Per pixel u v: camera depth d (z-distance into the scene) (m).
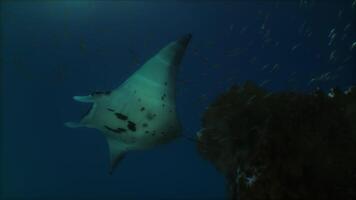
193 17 12.25
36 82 13.62
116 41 12.76
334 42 12.09
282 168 2.94
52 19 12.68
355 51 11.92
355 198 2.94
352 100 3.87
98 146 13.54
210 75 12.30
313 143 3.13
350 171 3.13
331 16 12.02
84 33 12.79
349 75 12.02
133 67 12.88
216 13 12.17
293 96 3.94
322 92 3.81
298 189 2.86
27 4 12.31
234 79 12.09
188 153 13.62
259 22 12.11
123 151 4.06
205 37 12.32
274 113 3.50
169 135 3.86
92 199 12.38
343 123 3.60
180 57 3.61
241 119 4.12
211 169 13.43
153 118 3.69
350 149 3.29
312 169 2.98
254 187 2.94
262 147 3.10
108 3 12.16
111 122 3.67
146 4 12.17
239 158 3.66
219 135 4.34
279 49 12.20
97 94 3.58
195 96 12.38
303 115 3.50
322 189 2.91
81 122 3.74
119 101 3.56
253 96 4.20
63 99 13.73
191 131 12.55
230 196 3.90
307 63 12.22
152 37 12.58
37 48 13.12
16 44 13.13
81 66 13.23
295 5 11.91
